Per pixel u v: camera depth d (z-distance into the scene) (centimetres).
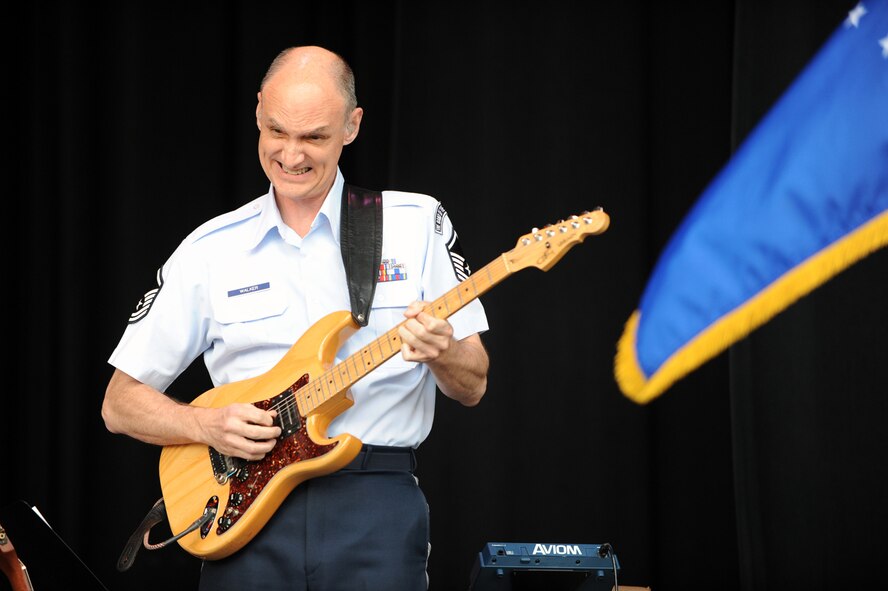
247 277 762
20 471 1281
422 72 1221
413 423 736
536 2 1214
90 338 1272
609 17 1205
